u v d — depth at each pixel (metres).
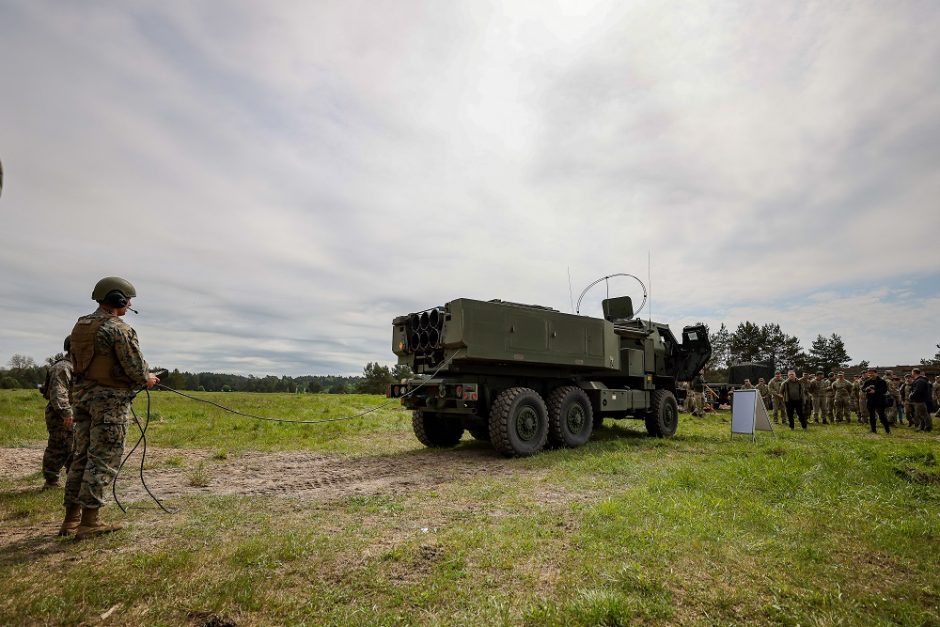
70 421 5.55
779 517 4.23
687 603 2.68
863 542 3.66
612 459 7.67
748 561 3.26
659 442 10.03
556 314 9.28
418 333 8.87
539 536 3.82
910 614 2.57
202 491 5.71
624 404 10.81
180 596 2.73
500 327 8.38
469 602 2.70
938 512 4.51
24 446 9.23
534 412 8.66
